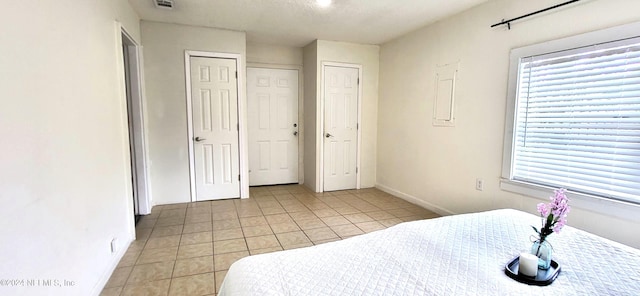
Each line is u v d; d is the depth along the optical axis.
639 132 1.90
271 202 3.92
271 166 4.91
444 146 3.39
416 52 3.78
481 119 2.93
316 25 3.62
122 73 2.52
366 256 1.25
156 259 2.33
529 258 1.10
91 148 1.87
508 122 2.67
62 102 1.53
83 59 1.80
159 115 3.62
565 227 1.59
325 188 4.54
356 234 2.88
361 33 3.95
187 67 3.67
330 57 4.35
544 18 2.38
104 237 2.03
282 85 4.82
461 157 3.17
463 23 3.10
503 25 2.69
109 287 1.95
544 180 2.45
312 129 4.56
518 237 1.46
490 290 1.03
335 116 4.49
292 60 4.81
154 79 3.56
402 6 2.99
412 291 1.01
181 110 3.71
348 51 4.44
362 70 4.54
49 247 1.37
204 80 3.77
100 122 2.04
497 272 1.15
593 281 1.09
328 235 2.85
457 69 3.18
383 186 4.58
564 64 2.26
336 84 4.44
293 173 5.05
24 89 1.23
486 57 2.86
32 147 1.27
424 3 2.90
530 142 2.54
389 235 1.47
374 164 4.80
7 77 1.13
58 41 1.51
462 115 3.14
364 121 4.65
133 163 3.33
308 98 4.69
